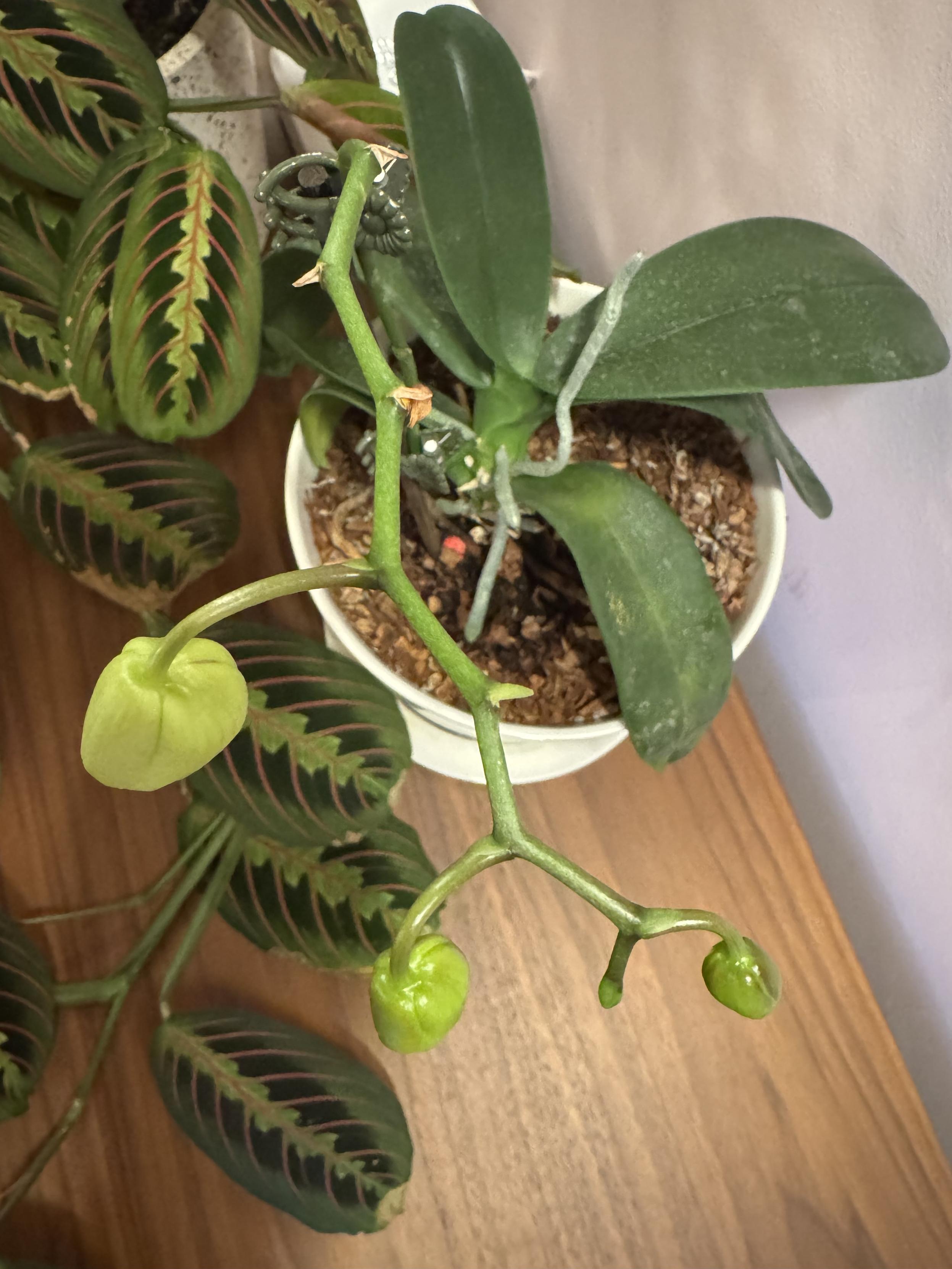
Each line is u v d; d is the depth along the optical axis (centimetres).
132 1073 39
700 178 40
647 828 42
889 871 43
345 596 36
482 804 43
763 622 46
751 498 37
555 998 40
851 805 44
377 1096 36
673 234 43
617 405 39
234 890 38
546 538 38
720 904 42
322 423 36
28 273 36
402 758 34
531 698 35
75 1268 36
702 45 37
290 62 48
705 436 38
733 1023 40
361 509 37
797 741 46
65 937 40
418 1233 38
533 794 42
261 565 45
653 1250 38
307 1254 37
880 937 44
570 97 47
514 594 37
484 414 35
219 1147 35
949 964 41
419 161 30
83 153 33
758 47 34
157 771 21
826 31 32
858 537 39
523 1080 39
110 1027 37
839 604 41
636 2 39
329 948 36
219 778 34
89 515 37
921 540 36
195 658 20
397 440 22
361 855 37
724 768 43
